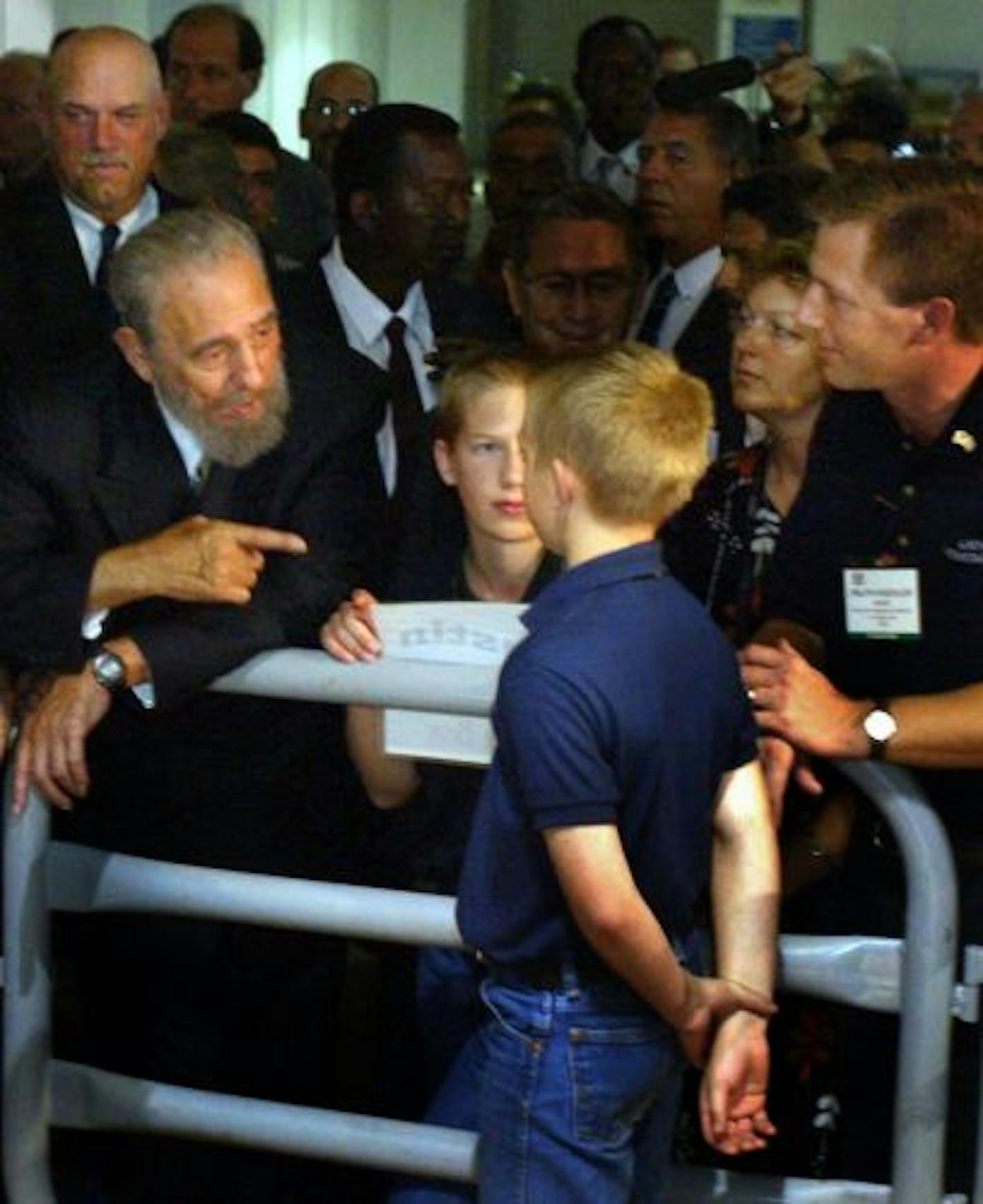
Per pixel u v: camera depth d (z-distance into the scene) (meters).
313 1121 6.62
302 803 7.19
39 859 6.66
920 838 6.12
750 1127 6.05
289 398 6.95
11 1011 6.77
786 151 12.66
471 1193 6.53
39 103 11.43
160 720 7.01
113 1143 7.44
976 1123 6.41
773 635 6.48
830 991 6.29
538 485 5.79
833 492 6.38
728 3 18.22
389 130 9.61
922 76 17.91
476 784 6.80
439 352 8.96
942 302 6.01
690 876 5.90
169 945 7.21
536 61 19.22
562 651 5.58
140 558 6.46
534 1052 5.86
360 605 6.35
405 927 6.48
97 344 8.88
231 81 13.61
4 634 6.52
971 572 6.17
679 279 10.68
